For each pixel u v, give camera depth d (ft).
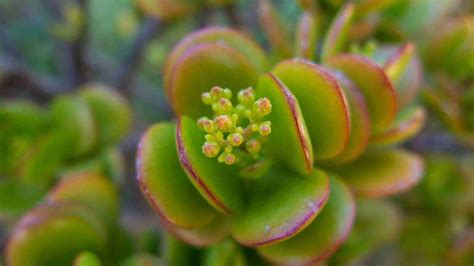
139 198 1.40
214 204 0.82
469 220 1.19
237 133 0.81
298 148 0.80
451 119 1.05
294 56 0.95
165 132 0.84
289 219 0.80
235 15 1.12
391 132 0.88
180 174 0.83
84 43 1.26
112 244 0.97
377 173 0.89
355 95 0.84
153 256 0.94
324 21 0.98
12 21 1.44
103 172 1.06
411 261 1.21
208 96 0.83
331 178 0.85
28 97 1.30
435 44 1.05
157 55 1.42
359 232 1.03
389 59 0.88
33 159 1.02
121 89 1.28
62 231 0.92
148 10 1.08
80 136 1.04
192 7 1.09
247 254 0.90
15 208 1.04
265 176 0.84
